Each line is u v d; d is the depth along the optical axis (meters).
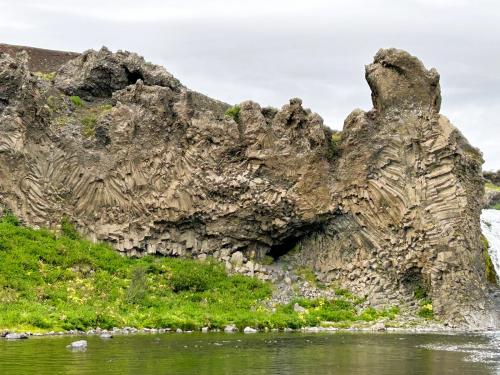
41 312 35.34
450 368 24.72
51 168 45.50
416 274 45.84
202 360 25.66
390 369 24.34
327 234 48.47
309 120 49.31
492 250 53.66
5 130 44.31
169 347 29.17
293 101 49.53
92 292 39.84
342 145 49.12
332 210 47.88
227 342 31.66
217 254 47.41
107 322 35.94
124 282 41.78
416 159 46.91
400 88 48.66
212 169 47.72
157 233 46.69
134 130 47.25
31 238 42.72
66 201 45.56
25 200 44.09
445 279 44.38
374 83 49.31
